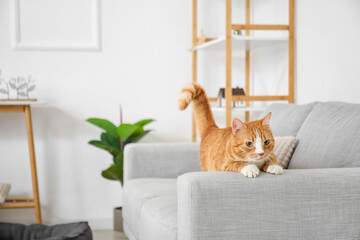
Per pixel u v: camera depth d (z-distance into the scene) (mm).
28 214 3537
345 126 1836
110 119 3609
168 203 2000
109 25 3582
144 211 2041
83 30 3551
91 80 3574
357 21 2387
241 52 3699
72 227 2588
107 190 3631
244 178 1518
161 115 3682
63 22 3523
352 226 1567
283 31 3049
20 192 3514
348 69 2451
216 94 3734
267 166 1610
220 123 3693
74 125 3564
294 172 1579
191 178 1500
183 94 2072
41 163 3531
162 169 2668
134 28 3617
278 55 3170
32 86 3459
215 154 1844
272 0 3250
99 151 3607
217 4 3715
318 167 1856
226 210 1492
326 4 2615
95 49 3557
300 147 2012
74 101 3559
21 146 3504
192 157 2697
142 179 2576
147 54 3645
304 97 2848
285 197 1525
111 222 3633
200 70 3707
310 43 2773
